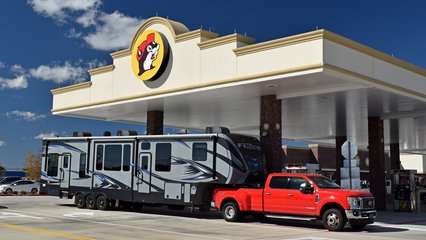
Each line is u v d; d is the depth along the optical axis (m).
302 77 17.14
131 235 13.23
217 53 19.58
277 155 20.69
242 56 18.67
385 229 16.44
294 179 16.66
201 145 18.94
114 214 19.97
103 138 22.06
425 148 49.22
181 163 19.39
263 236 13.61
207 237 13.06
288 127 34.62
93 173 22.20
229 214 17.81
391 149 40.03
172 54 21.39
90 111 26.86
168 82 21.47
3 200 29.16
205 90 19.89
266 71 17.81
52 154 24.08
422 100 21.89
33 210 21.41
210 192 18.88
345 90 19.14
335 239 13.24
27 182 40.84
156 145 20.27
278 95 20.92
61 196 23.39
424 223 19.23
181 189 19.23
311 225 17.22
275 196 16.77
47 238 12.18
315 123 32.19
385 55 19.33
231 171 17.97
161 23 22.00
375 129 27.81
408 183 25.92
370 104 23.62
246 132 38.12
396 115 26.81
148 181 20.25
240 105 24.56
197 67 20.30
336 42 16.92
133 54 23.00
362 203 15.30
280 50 17.48
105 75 24.81
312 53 16.55
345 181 18.22
